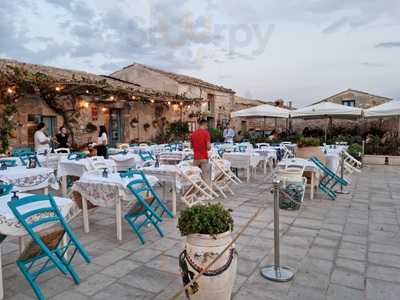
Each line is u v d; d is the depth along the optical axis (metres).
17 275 3.43
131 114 15.83
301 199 5.98
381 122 19.28
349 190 7.89
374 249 4.11
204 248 2.58
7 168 5.82
